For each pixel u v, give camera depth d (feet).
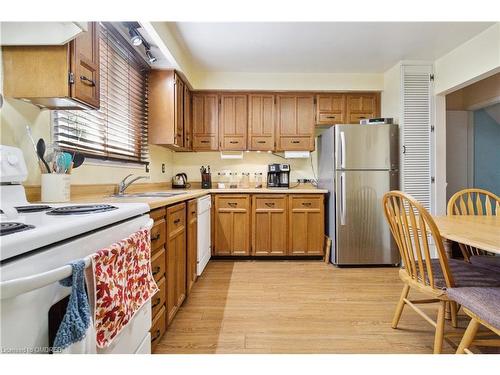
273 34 8.45
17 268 1.77
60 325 1.98
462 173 13.60
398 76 10.55
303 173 12.52
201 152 12.48
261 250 10.73
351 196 10.13
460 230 4.72
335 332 5.76
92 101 4.59
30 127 4.52
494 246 3.58
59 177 4.50
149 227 3.55
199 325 6.01
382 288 8.09
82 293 2.09
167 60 8.60
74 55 4.11
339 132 10.17
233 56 10.00
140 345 3.44
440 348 4.54
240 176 12.53
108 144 7.12
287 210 10.72
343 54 9.87
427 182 10.37
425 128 10.41
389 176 10.22
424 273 4.96
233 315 6.46
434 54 9.90
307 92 11.72
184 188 11.60
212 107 11.66
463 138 13.58
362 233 10.12
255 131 11.68
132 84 8.38
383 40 8.90
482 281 4.69
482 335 5.28
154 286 3.52
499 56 7.90
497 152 13.52
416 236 4.78
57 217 2.70
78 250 2.36
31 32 3.84
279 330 5.83
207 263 10.33
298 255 10.75
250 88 11.53
